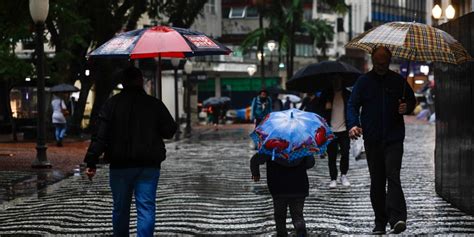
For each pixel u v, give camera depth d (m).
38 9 30.28
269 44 79.06
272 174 13.46
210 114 97.19
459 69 18.08
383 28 14.58
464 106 17.66
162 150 12.88
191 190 23.22
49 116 54.09
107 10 52.12
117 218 12.98
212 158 37.28
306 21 94.06
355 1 130.00
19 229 16.58
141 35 14.90
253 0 88.06
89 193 22.89
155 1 56.50
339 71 23.23
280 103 45.12
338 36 127.62
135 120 12.75
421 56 14.45
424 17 89.50
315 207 19.05
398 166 14.53
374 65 14.70
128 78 12.99
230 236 15.39
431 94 87.25
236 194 22.12
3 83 60.03
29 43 51.06
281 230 13.64
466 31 17.36
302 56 121.81
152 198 12.78
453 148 18.95
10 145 46.53
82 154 38.97
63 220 17.75
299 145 12.95
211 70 114.19
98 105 57.19
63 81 51.06
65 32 45.66
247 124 94.12
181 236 15.45
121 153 12.62
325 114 23.28
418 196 20.86
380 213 15.05
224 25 118.56
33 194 22.80
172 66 61.00
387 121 14.60
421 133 60.72
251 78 119.50
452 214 17.58
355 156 33.88
